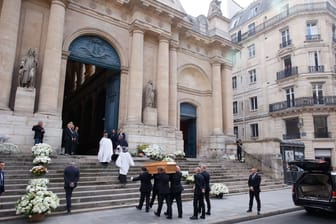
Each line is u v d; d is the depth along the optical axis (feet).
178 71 63.57
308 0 88.79
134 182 33.27
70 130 40.06
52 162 32.22
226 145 64.39
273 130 90.43
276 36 94.79
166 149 52.24
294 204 31.24
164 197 24.45
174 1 61.82
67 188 24.39
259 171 54.39
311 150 79.10
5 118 37.04
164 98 54.90
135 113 50.11
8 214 22.53
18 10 40.78
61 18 44.24
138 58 52.44
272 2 99.66
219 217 24.62
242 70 106.52
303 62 84.74
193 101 67.26
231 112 69.41
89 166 34.30
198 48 68.69
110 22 52.54
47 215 23.26
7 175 27.30
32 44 43.06
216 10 71.87
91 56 50.29
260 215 26.84
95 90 72.23
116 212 25.49
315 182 29.25
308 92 82.74
